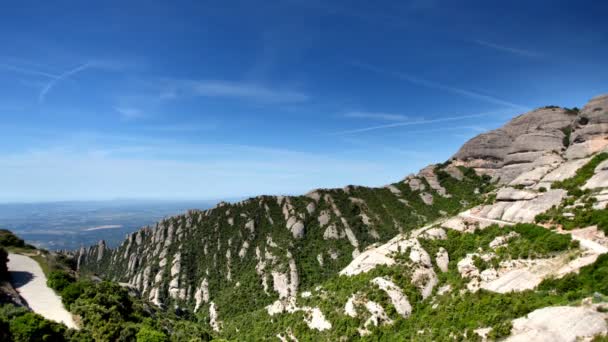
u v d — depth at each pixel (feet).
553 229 208.95
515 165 424.87
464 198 495.82
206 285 526.16
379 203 568.82
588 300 135.03
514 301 164.35
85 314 166.61
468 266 220.64
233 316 435.12
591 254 166.50
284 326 287.07
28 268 237.25
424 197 542.57
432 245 263.08
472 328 164.14
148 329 167.73
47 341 131.54
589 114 322.96
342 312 246.27
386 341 205.87
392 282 242.37
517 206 255.91
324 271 464.65
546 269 177.27
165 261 601.21
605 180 221.05
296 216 570.05
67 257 300.40
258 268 504.43
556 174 265.75
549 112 453.17
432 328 189.67
